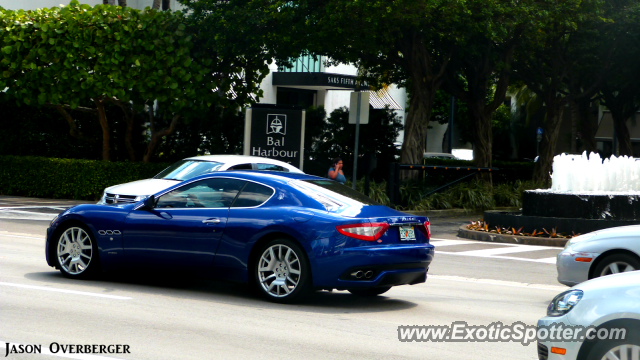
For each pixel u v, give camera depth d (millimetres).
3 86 22844
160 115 26562
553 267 13359
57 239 9586
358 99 19859
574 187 17500
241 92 25141
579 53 28172
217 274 8562
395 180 23453
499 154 53969
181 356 5965
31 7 29625
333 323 7508
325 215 8109
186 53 23078
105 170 24031
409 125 25266
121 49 22703
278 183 8562
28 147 26375
